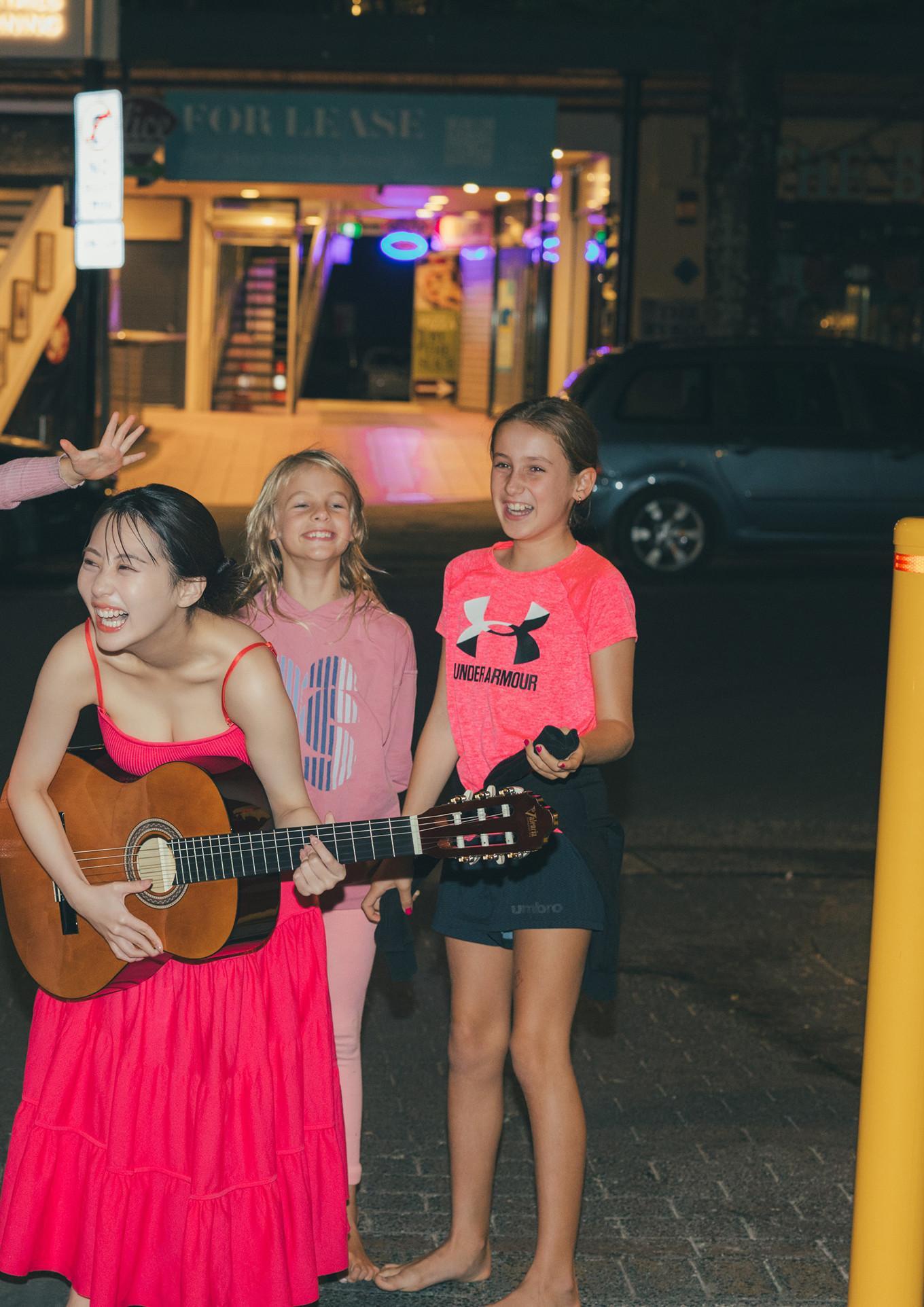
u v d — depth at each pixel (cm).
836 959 591
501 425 348
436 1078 472
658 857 711
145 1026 307
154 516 297
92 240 1744
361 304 3359
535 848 296
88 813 313
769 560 1569
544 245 2269
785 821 767
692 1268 366
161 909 310
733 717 947
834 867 704
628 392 1423
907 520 248
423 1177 410
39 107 2080
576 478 348
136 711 317
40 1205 311
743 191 1797
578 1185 339
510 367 2581
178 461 2014
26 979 533
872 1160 258
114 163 1722
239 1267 306
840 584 1410
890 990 254
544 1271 338
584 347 2381
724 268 1809
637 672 1045
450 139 1988
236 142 1981
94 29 1891
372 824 300
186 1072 306
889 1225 257
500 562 354
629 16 1789
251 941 309
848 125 2189
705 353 1432
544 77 1975
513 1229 385
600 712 337
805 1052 504
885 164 2200
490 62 1938
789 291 2222
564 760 302
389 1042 498
